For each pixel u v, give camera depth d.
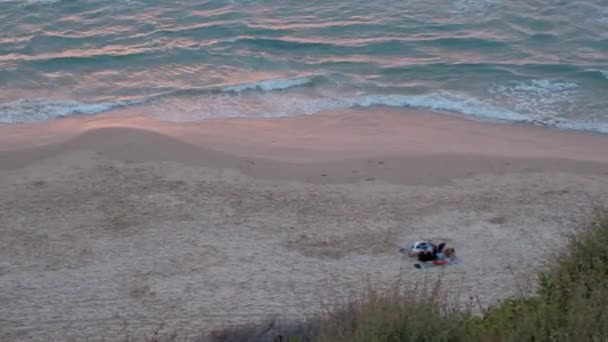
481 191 22.25
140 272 18.19
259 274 18.09
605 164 24.25
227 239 19.64
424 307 10.23
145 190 22.05
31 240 19.56
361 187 22.44
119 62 32.94
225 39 35.31
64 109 28.48
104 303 17.00
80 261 18.66
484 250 19.12
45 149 24.36
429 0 40.19
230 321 16.12
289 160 24.02
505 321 10.88
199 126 26.78
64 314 16.61
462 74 31.77
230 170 23.33
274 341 13.06
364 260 18.70
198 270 18.28
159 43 34.88
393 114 28.41
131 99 29.41
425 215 20.92
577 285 10.70
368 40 35.38
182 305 16.86
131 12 38.78
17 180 22.56
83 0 39.91
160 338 15.16
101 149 24.36
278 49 34.50
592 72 31.50
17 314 16.59
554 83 30.91
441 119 27.97
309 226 20.31
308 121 27.58
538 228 20.17
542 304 10.32
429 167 23.67
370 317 10.11
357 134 26.42
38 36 35.56
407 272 18.08
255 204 21.42
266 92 30.06
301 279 17.88
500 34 36.09
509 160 24.25
